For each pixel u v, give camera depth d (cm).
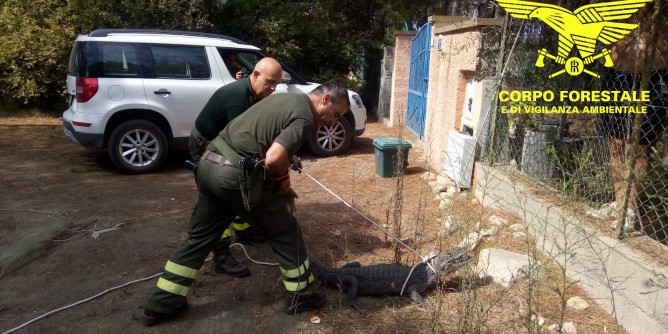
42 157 773
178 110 694
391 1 1274
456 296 357
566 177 452
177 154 830
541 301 347
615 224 360
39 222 493
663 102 352
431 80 755
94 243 450
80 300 354
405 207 555
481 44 551
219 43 731
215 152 306
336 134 818
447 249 407
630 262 316
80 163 745
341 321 325
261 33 1209
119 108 660
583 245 357
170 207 552
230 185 296
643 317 305
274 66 359
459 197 563
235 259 409
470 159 573
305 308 338
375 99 1300
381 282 354
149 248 442
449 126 653
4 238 452
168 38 697
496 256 392
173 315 329
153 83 677
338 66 1328
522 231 447
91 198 575
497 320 322
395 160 671
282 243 321
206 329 320
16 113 1112
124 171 688
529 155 500
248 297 360
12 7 1107
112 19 1088
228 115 356
